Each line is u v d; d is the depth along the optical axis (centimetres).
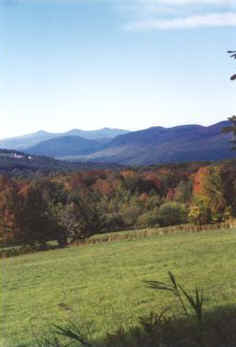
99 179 12250
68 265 3769
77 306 1905
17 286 2930
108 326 1268
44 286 2808
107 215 8831
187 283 2048
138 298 1839
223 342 387
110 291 2206
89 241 6194
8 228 6631
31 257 5122
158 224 8419
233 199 6066
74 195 10275
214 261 2866
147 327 412
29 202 6762
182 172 12312
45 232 6712
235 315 502
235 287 1756
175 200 10256
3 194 6769
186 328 415
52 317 1734
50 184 10481
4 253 6059
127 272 2923
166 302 1585
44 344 427
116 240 5944
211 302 1163
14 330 1589
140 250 4181
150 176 12075
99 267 3384
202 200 6225
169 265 2972
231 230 5294
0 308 2142
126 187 11744
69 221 7044
